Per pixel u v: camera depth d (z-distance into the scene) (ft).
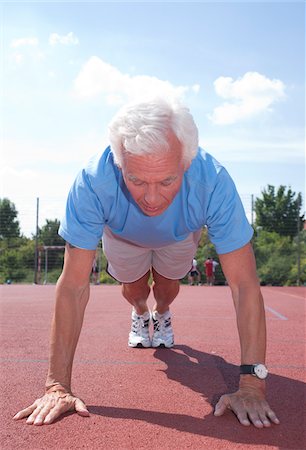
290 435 7.36
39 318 21.70
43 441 7.02
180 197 8.62
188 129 6.98
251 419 7.67
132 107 6.84
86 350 13.56
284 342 15.40
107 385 9.96
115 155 7.18
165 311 13.80
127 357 12.67
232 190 8.55
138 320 13.91
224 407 8.06
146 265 12.16
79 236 8.36
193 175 8.43
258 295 8.42
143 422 7.80
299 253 70.18
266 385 10.13
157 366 11.71
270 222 91.56
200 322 20.17
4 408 8.44
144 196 7.08
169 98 7.00
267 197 98.22
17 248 76.64
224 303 30.99
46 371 11.19
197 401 8.95
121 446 6.91
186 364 11.98
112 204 8.60
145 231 9.20
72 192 8.58
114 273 12.38
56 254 75.56
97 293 40.96
